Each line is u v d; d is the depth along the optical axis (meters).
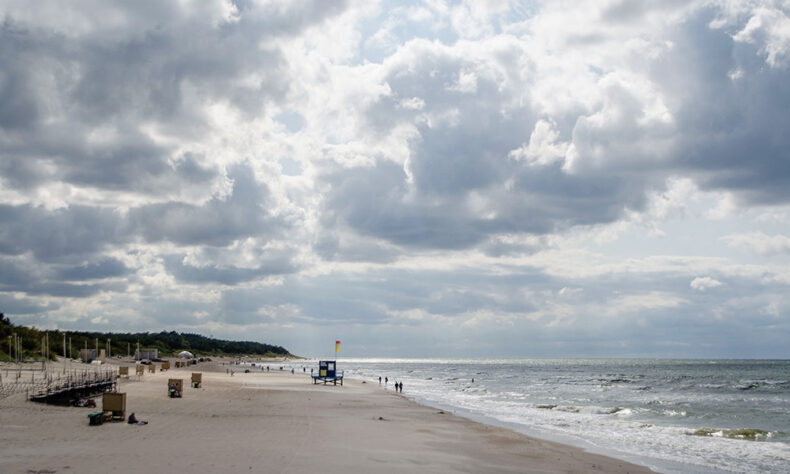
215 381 90.81
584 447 33.56
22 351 109.81
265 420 38.81
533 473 25.17
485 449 30.95
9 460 21.86
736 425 46.47
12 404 39.69
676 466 28.14
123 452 24.28
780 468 27.98
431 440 33.16
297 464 23.55
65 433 28.81
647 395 83.81
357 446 29.36
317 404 54.47
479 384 116.62
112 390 59.31
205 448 26.12
